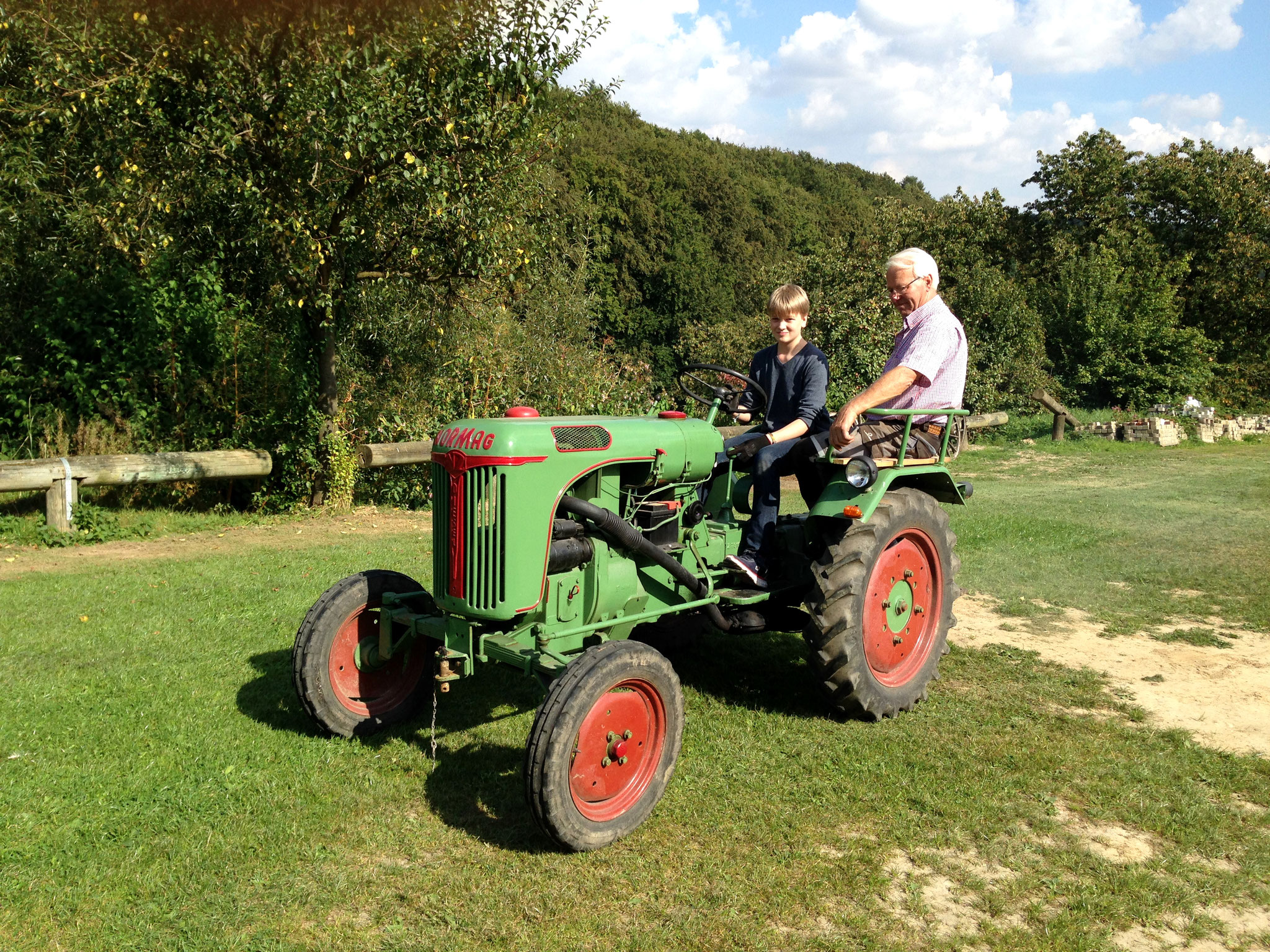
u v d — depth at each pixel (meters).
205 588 5.97
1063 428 17.05
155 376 9.30
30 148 8.76
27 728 3.77
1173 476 12.70
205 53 7.61
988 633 5.40
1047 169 29.19
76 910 2.59
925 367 4.09
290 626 5.20
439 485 3.43
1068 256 24.62
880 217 22.88
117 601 5.66
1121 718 4.13
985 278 19.41
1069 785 3.45
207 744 3.67
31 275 9.38
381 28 7.88
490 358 10.86
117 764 3.47
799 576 4.32
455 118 8.21
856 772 3.54
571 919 2.60
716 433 4.13
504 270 9.48
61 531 7.61
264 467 8.98
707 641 5.21
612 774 3.07
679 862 2.91
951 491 4.45
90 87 7.48
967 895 2.75
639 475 3.81
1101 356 21.52
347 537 8.01
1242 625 5.55
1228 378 25.95
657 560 3.72
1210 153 28.80
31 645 4.79
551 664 3.19
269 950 2.43
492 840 3.03
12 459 8.76
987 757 3.68
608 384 11.90
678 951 2.46
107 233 8.49
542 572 3.36
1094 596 6.18
